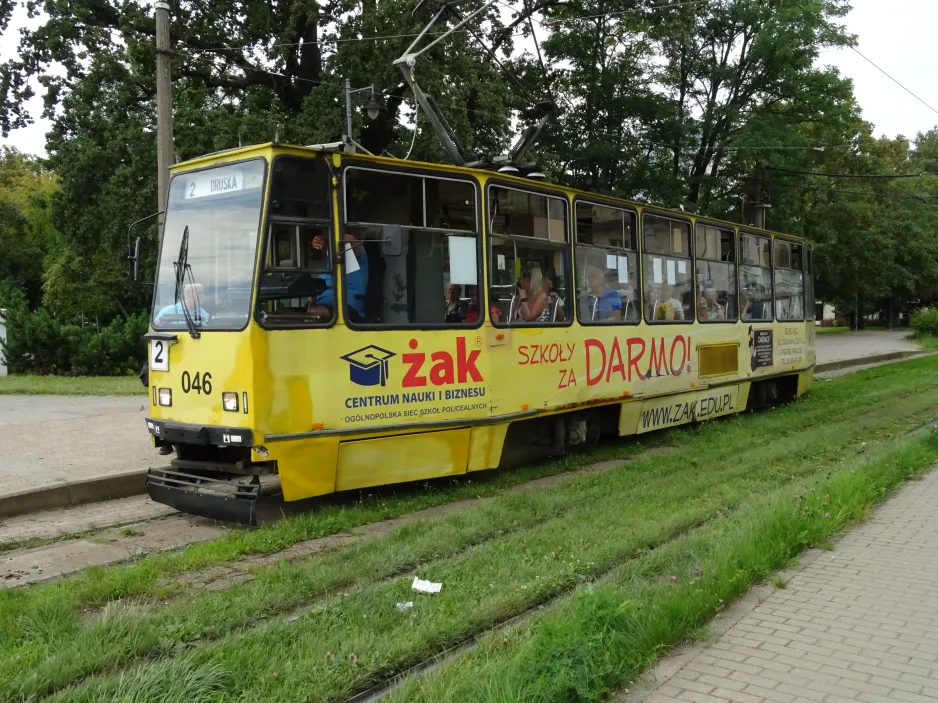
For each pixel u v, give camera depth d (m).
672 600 4.62
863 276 48.06
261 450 6.92
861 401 15.56
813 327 17.12
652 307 11.39
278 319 7.05
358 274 7.55
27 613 4.82
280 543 6.57
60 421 12.15
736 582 5.10
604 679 3.78
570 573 5.55
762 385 14.98
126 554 6.46
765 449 10.46
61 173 25.23
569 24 29.39
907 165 58.88
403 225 7.88
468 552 6.20
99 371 21.61
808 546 6.13
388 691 3.92
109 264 31.94
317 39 26.19
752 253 14.34
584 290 10.04
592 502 7.82
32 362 21.58
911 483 8.27
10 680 3.95
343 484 7.52
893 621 4.68
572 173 32.62
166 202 7.89
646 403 11.34
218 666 3.99
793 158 31.31
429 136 23.25
